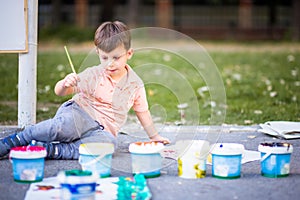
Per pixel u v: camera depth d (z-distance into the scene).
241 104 6.13
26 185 2.91
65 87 3.50
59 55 10.42
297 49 12.62
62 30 16.55
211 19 20.73
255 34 18.02
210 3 20.61
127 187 2.72
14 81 7.43
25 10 4.11
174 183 2.98
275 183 2.97
